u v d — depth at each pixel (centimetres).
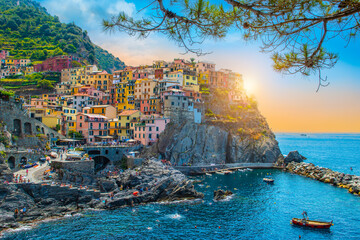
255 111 18938
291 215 7375
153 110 15588
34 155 9362
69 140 12319
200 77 19800
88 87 18350
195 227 6450
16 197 6581
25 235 5725
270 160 15875
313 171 12725
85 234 5881
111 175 10306
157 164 10025
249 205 8138
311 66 1471
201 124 14900
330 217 7262
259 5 1417
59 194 7250
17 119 10381
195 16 1462
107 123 14438
